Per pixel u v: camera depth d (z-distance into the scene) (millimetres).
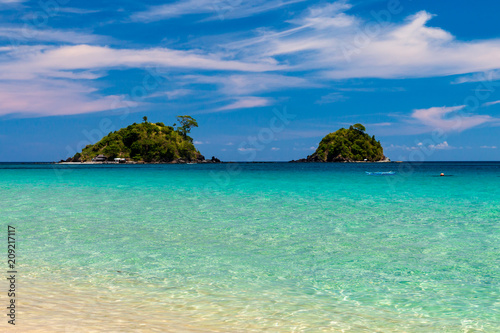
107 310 5484
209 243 10133
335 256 8805
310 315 5406
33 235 11086
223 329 4879
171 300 5969
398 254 8961
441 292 6426
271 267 7922
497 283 6887
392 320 5266
